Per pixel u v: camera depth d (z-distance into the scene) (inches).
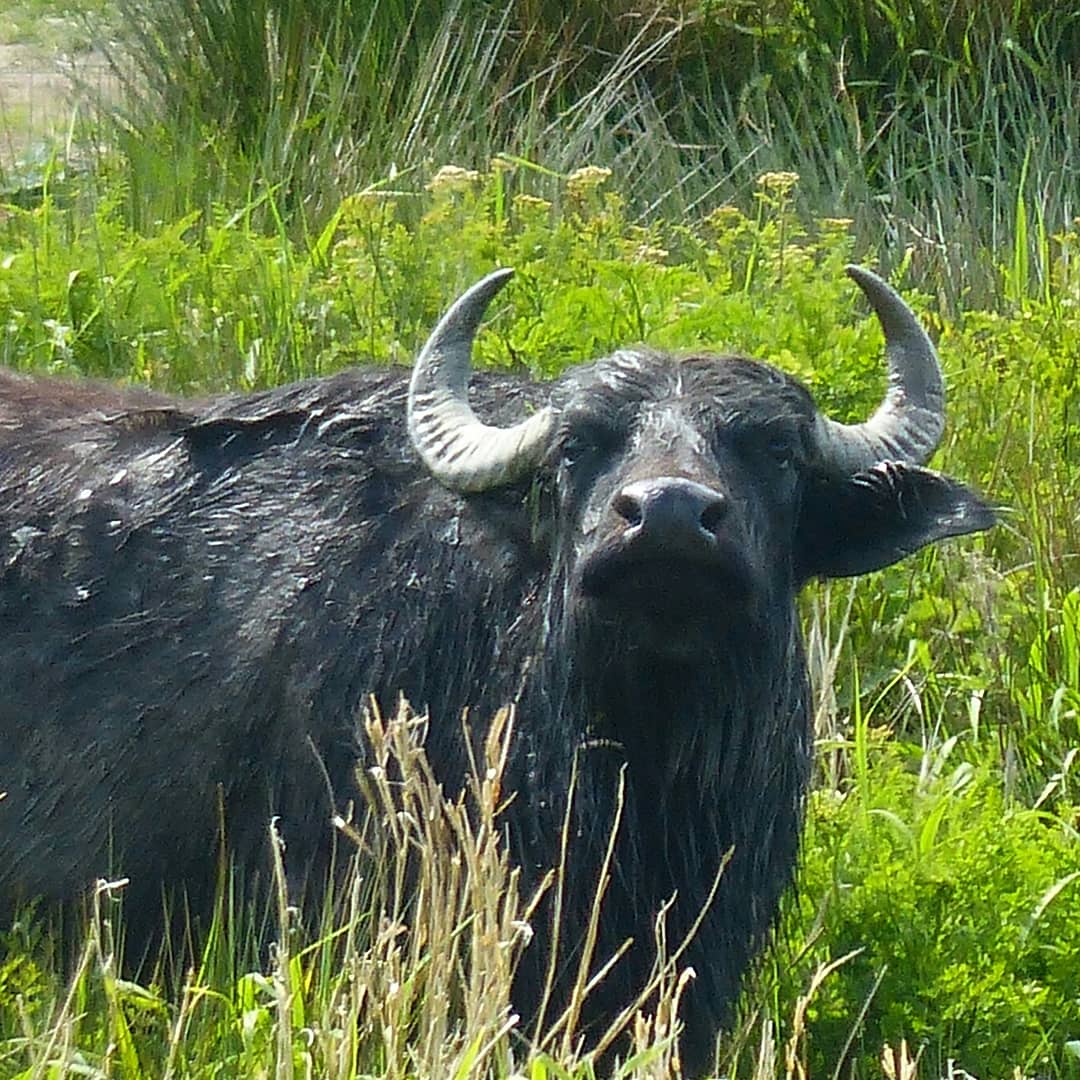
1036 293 1261.1
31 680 706.2
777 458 634.8
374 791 660.1
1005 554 987.3
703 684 635.5
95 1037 631.2
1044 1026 722.8
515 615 664.4
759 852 680.4
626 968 663.8
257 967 653.3
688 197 1384.1
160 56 1461.6
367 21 1439.5
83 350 1063.0
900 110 1473.9
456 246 1102.4
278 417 724.7
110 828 696.4
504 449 647.8
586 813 651.5
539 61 1464.1
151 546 707.4
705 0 1493.6
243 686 682.8
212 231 1165.1
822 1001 713.6
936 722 884.6
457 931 584.7
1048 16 1485.0
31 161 1432.1
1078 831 832.3
